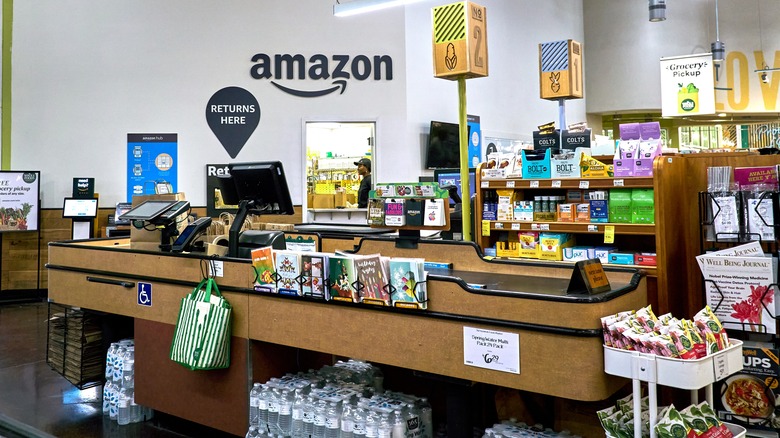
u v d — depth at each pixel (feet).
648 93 44.21
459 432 8.84
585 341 7.57
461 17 14.21
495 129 36.40
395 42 31.37
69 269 14.61
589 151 17.33
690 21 44.01
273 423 10.41
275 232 12.11
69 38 29.84
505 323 8.10
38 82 29.58
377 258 9.12
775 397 9.77
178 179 30.45
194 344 10.85
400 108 31.24
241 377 11.03
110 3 30.14
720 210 11.02
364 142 39.32
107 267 13.70
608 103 45.24
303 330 10.18
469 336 8.43
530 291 8.55
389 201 11.90
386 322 9.22
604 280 8.41
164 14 30.48
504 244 17.75
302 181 31.17
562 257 16.53
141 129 30.37
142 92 30.35
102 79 30.09
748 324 9.68
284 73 31.04
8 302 28.25
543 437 8.66
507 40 37.47
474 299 8.41
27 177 28.37
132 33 30.30
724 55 42.83
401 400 9.94
